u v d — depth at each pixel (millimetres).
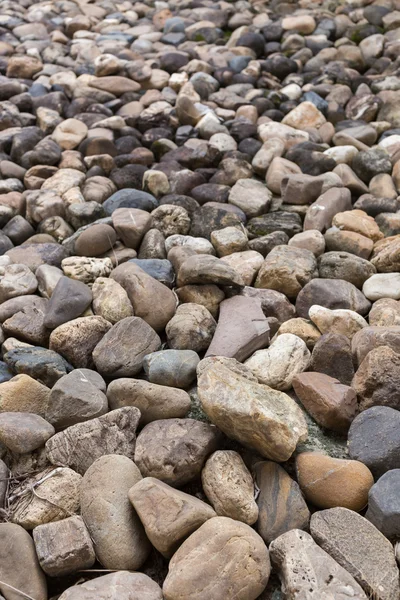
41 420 1205
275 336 1411
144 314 1432
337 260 1570
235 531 996
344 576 969
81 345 1369
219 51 2732
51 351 1359
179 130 2164
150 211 1820
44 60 2750
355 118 2262
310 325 1413
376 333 1294
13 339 1419
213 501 1080
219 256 1674
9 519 1096
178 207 1748
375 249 1638
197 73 2447
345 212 1729
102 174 1996
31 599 996
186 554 983
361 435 1146
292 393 1305
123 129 2166
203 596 953
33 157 2010
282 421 1094
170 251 1621
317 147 2016
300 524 1065
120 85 2422
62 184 1891
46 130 2197
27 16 3195
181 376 1288
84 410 1211
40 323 1436
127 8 3359
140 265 1561
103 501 1062
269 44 2789
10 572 1009
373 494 1045
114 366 1325
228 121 2213
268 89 2447
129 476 1095
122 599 953
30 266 1624
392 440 1112
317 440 1210
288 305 1489
